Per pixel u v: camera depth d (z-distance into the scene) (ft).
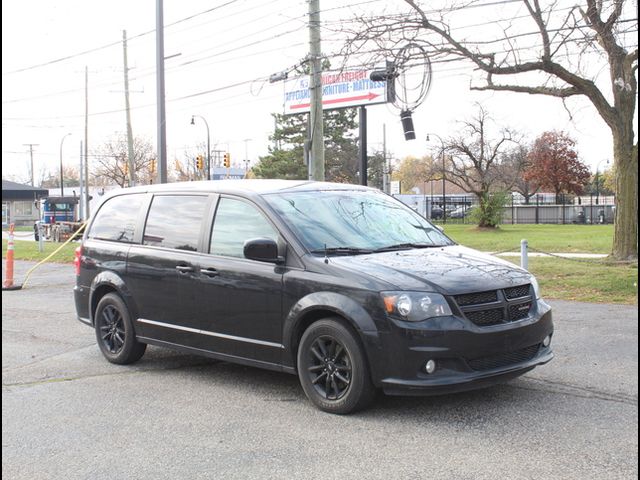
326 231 20.15
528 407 18.30
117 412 19.08
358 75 79.56
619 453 14.90
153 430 17.49
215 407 19.27
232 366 24.20
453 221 185.26
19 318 35.86
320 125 58.08
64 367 24.70
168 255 22.66
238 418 18.22
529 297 18.57
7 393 21.33
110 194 26.76
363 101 78.89
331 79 83.35
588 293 38.29
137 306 23.76
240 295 20.26
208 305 21.20
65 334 31.24
